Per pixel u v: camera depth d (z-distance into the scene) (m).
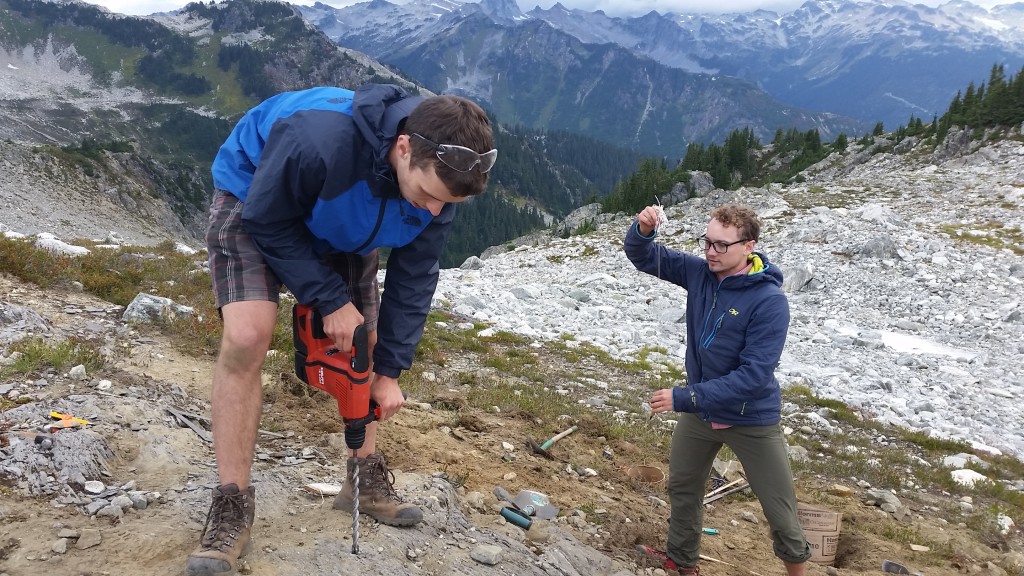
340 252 3.36
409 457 5.37
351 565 3.25
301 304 3.15
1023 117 69.69
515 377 11.60
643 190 75.56
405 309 3.34
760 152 120.88
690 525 4.93
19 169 111.19
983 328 21.02
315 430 5.47
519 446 6.79
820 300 25.05
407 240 3.12
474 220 192.12
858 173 84.94
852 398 13.70
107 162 132.12
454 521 4.16
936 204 42.25
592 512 5.48
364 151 2.73
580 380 12.19
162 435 4.46
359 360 3.02
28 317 6.62
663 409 4.39
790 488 4.54
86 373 5.47
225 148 3.05
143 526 3.30
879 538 6.87
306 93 2.98
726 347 4.45
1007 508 8.58
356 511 3.31
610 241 40.44
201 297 10.65
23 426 4.10
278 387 6.32
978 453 10.99
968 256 29.08
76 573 2.87
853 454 9.95
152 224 124.00
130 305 7.86
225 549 2.93
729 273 4.50
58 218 102.44
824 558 6.06
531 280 30.81
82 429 4.15
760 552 5.96
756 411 4.40
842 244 30.97
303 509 3.78
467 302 20.47
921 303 23.77
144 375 5.87
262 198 2.69
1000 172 53.12
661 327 20.00
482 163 2.59
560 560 4.31
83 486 3.62
